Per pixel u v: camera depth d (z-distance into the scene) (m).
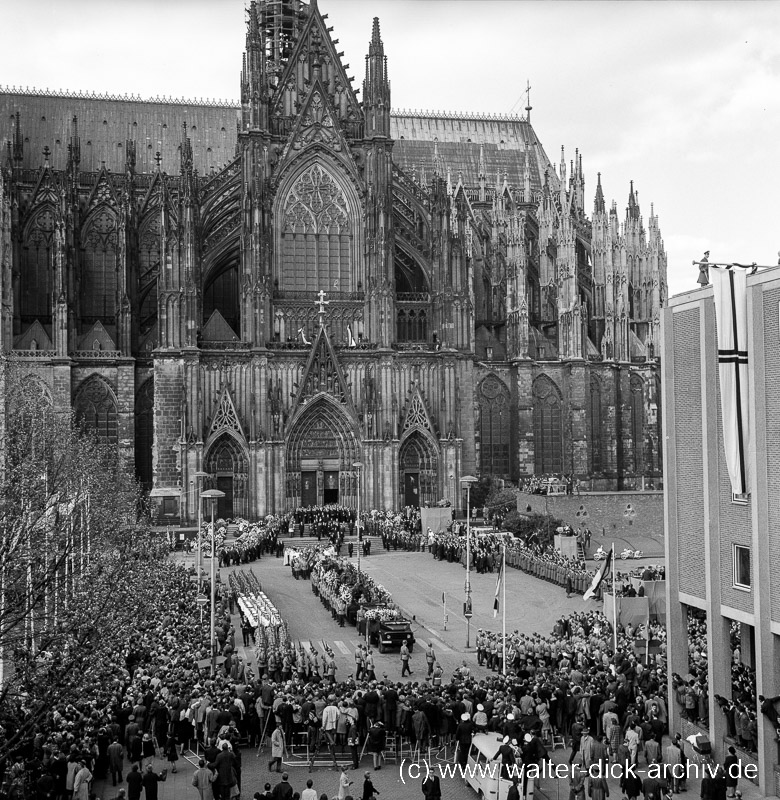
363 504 127.81
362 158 131.00
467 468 133.00
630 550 110.62
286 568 99.25
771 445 44.66
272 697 47.88
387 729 46.94
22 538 42.81
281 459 125.88
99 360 126.94
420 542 111.00
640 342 155.38
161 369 123.12
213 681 49.00
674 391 52.59
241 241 127.38
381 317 129.12
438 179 133.38
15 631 44.31
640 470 150.62
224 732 41.16
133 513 73.25
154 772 42.25
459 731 44.50
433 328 132.38
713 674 47.62
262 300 126.25
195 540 109.31
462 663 63.28
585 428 144.12
